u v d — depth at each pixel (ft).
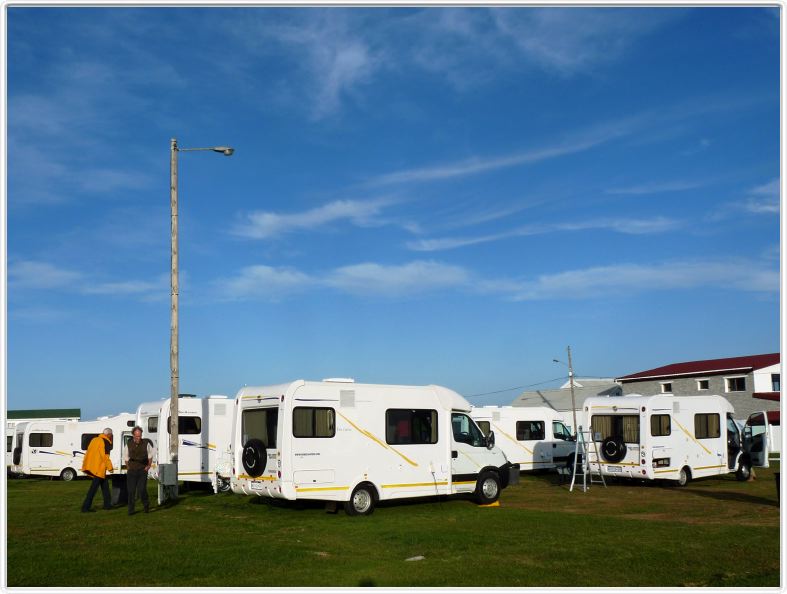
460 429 57.72
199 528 44.98
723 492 66.54
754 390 135.33
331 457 50.47
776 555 35.55
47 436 90.84
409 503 58.49
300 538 41.19
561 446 91.20
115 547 38.04
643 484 73.77
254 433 52.21
